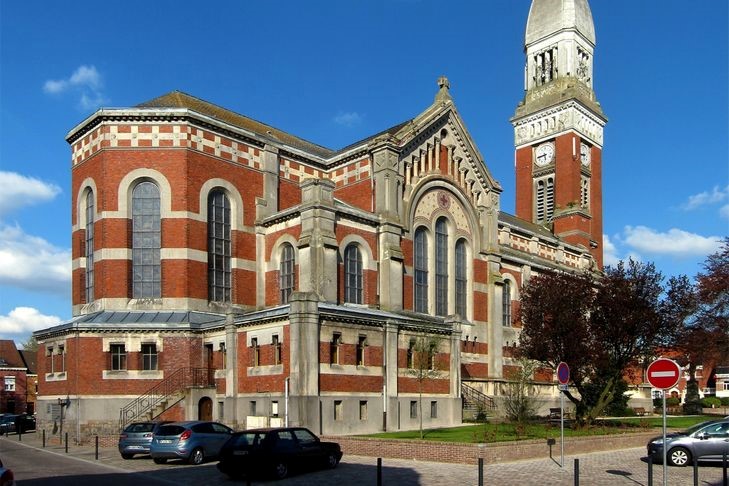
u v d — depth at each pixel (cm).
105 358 4381
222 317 4744
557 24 9650
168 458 3055
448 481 2338
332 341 3941
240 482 2462
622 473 2553
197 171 4931
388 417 4144
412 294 5328
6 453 3619
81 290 5072
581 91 9506
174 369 4431
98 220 4891
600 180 9712
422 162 5612
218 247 5028
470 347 5875
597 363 4203
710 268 5825
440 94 5881
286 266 5025
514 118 9725
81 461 3189
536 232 7788
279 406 3844
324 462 2684
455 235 5884
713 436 2775
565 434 3497
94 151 4991
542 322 4428
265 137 5422
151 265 4841
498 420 4950
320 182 4772
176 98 5625
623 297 4225
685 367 8406
